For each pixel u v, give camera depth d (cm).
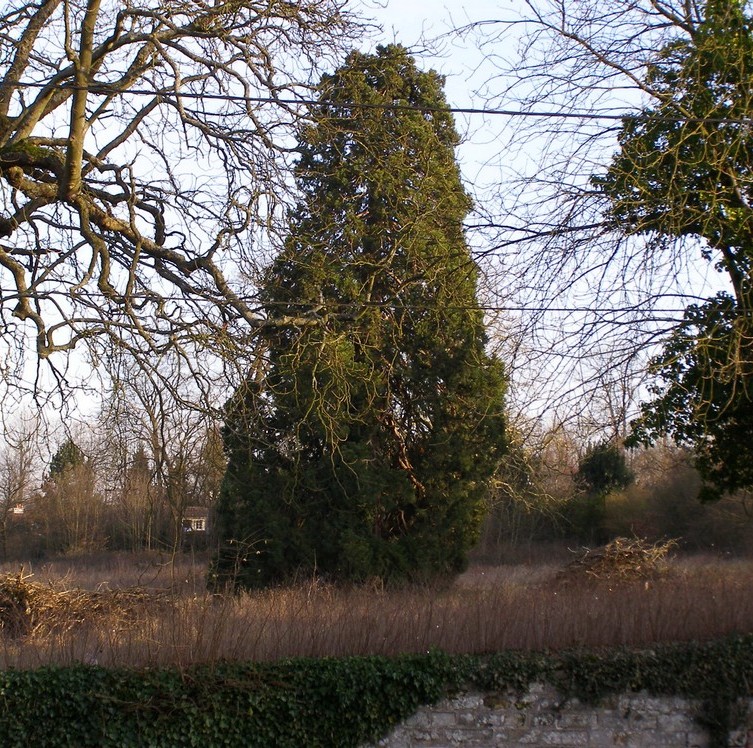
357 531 1947
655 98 1019
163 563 1123
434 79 1920
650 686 954
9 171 1020
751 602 1126
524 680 947
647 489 2934
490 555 2945
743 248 979
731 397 909
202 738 906
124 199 1116
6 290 939
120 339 896
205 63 1048
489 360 1488
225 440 1042
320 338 1074
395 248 1295
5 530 2559
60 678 898
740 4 966
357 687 935
